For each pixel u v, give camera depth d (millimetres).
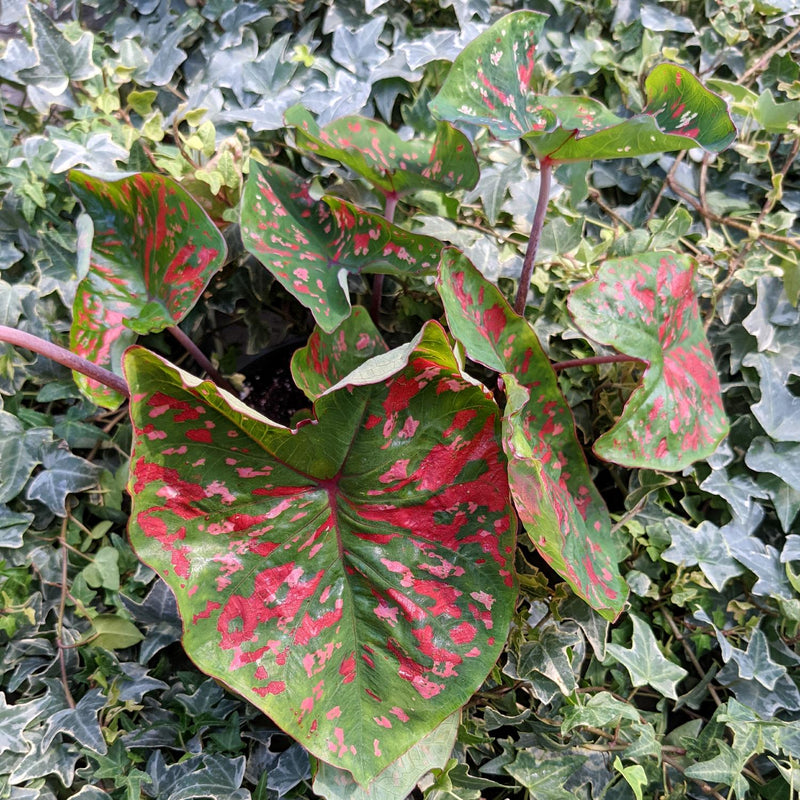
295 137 461
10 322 450
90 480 450
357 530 344
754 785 425
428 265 415
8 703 424
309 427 315
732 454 478
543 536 331
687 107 387
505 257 470
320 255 415
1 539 430
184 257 405
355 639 340
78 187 417
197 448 313
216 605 321
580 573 359
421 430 327
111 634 427
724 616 459
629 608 454
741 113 485
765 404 470
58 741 407
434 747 357
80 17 511
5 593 425
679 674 419
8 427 441
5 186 453
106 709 413
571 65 501
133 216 421
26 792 394
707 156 490
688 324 419
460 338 344
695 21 518
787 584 452
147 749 414
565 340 475
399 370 292
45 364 457
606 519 416
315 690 329
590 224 501
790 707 432
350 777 346
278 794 399
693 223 508
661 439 388
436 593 339
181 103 486
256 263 484
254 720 419
